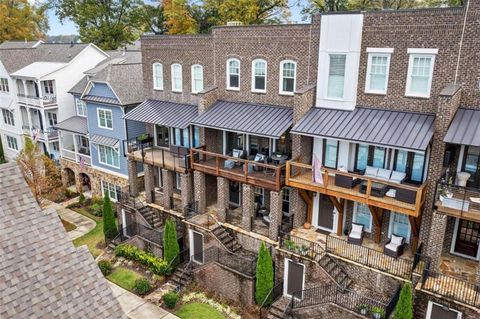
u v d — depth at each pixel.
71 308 9.24
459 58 17.17
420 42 17.89
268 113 22.94
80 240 29.83
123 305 21.84
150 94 29.73
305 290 19.55
